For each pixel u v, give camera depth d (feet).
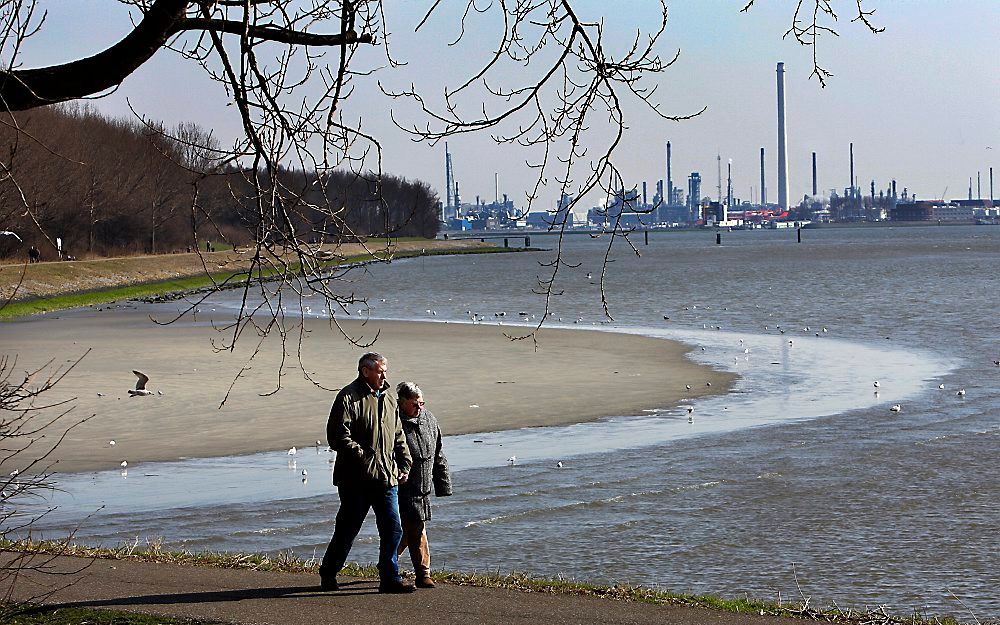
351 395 56.39
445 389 156.35
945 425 124.26
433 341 222.89
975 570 71.20
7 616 51.62
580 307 339.16
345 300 36.81
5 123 37.11
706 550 76.69
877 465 103.35
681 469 102.63
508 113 37.14
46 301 357.61
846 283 451.53
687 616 53.42
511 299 385.09
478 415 135.13
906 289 400.88
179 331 251.60
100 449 114.21
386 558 57.21
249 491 95.86
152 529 82.79
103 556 66.13
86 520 85.71
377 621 52.06
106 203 468.34
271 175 35.17
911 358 191.93
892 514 85.66
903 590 67.62
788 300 358.64
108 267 456.86
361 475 56.24
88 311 344.08
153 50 37.47
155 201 344.08
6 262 406.41
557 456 109.60
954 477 97.91
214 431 123.95
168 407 140.15
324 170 36.47
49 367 181.68
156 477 101.71
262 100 36.01
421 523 58.80
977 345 210.79
